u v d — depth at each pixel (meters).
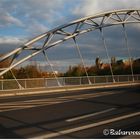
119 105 15.50
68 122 10.62
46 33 35.03
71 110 13.70
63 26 35.97
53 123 10.44
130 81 43.50
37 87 29.92
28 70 40.34
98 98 19.53
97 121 10.80
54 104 16.34
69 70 42.38
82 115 12.20
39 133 8.83
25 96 23.22
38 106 15.52
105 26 39.78
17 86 28.52
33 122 10.65
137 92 24.27
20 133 8.84
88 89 30.94
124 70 52.56
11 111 13.70
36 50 34.50
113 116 11.93
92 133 8.80
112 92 24.56
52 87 30.58
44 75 40.97
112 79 39.94
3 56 32.97
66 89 30.97
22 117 11.81
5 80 27.75
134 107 14.66
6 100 19.67
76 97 20.55
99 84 36.25
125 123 10.41
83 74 44.50
